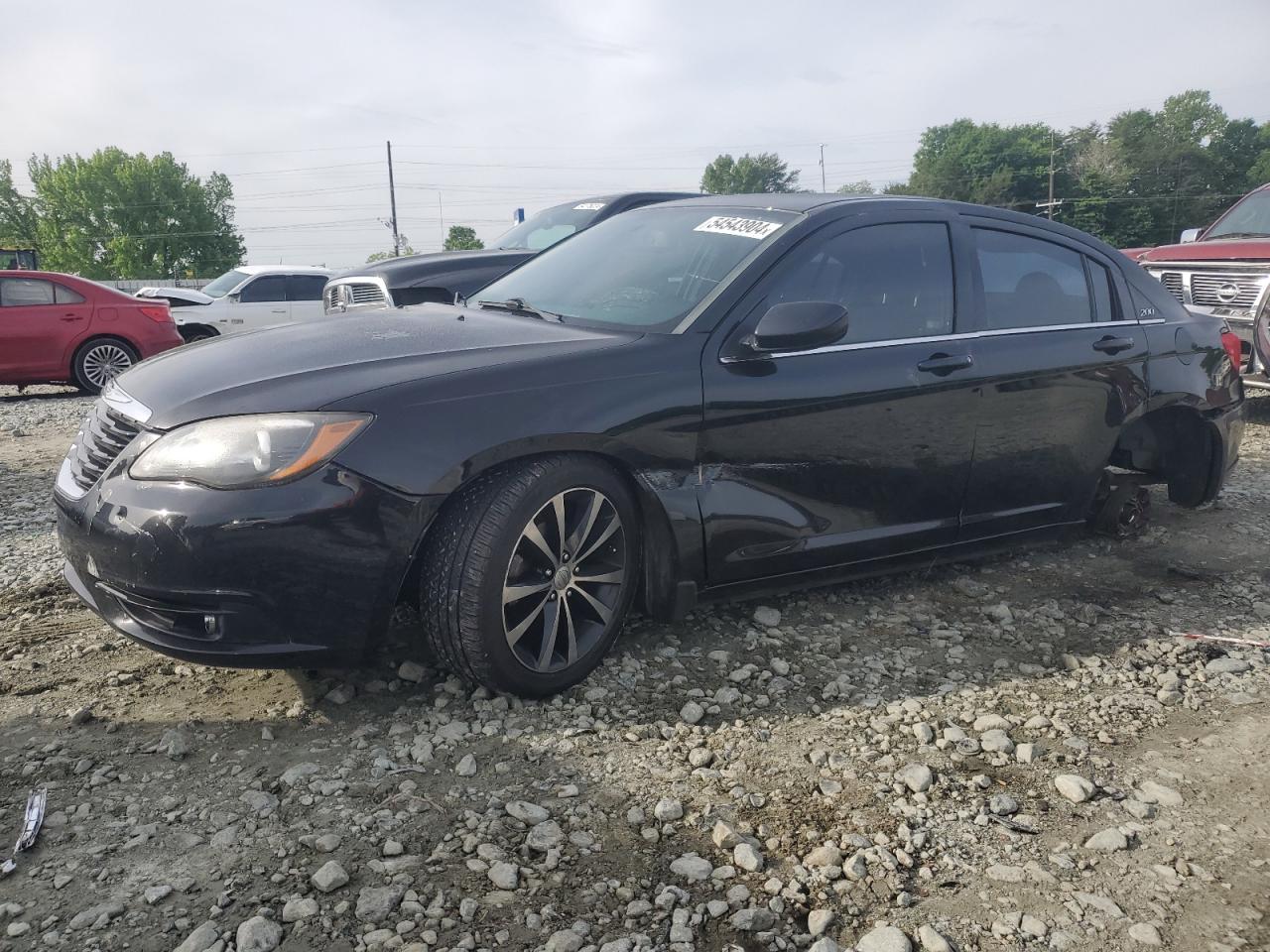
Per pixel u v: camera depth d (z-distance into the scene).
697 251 3.64
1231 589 4.26
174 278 91.25
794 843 2.36
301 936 1.99
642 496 3.10
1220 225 9.64
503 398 2.82
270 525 2.54
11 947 1.94
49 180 87.62
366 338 3.19
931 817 2.49
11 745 2.72
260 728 2.83
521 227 9.54
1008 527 4.10
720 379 3.18
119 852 2.25
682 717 2.95
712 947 2.01
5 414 9.65
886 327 3.63
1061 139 98.00
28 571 4.23
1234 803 2.60
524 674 2.91
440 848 2.28
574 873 2.22
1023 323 4.05
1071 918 2.13
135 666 3.23
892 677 3.30
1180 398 4.59
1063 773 2.73
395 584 2.70
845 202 3.74
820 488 3.45
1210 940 2.08
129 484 2.65
